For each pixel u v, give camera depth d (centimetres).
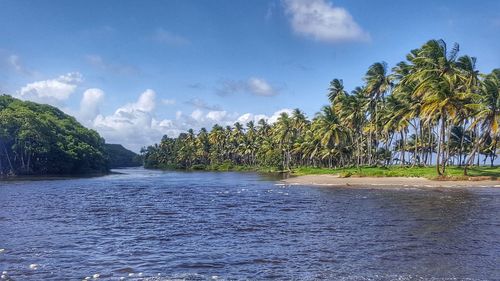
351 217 2756
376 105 8938
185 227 2455
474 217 2622
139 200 4209
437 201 3550
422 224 2395
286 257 1670
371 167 9044
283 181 7606
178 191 5481
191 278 1391
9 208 3441
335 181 6762
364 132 10212
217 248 1856
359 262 1575
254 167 15188
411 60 7125
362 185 5878
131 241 2030
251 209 3341
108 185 6838
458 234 2080
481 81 6488
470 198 3762
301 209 3278
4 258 1669
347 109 9256
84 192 5297
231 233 2238
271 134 14988
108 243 1980
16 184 6988
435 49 6406
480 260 1576
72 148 12056
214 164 17200
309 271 1464
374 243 1909
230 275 1426
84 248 1864
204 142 18312
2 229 2380
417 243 1891
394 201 3638
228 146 17050
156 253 1764
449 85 5922
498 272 1420
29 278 1391
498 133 6875
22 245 1925
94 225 2541
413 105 7281
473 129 7719
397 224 2417
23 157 10881
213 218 2833
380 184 5903
